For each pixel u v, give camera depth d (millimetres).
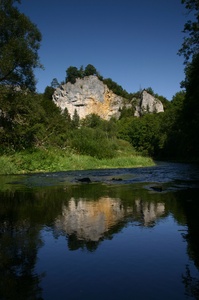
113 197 8312
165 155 56969
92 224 5375
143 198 8102
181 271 3361
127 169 21703
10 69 25344
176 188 10250
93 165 23281
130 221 5578
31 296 2809
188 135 31938
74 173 17766
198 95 25484
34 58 26906
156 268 3447
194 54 24516
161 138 59469
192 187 10508
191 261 3650
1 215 6129
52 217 5930
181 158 48250
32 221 5621
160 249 4070
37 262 3635
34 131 26656
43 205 7188
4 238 4598
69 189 10109
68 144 27609
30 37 27266
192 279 3160
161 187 10039
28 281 3121
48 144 26250
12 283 3084
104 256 3818
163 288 2963
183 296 2805
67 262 3637
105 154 27984
